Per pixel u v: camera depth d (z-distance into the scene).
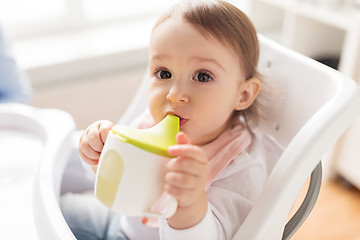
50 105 1.43
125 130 0.42
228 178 0.61
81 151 0.57
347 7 1.36
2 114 0.77
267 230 0.48
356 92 0.52
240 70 0.62
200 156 0.41
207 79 0.57
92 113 1.53
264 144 0.73
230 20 0.60
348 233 1.28
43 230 0.52
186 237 0.48
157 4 1.80
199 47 0.56
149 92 0.60
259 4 1.71
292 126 0.64
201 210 0.47
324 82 0.58
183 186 0.41
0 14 1.54
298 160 0.48
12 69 1.08
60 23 1.63
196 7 0.59
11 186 0.64
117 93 1.53
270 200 0.47
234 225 0.56
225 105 0.60
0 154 0.71
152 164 0.40
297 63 0.64
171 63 0.57
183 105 0.57
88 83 1.46
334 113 0.49
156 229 0.66
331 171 1.49
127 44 1.53
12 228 0.55
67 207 0.73
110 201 0.41
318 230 1.29
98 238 0.72
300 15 1.50
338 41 1.62
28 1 1.57
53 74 1.40
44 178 0.59
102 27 1.68
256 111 0.71
